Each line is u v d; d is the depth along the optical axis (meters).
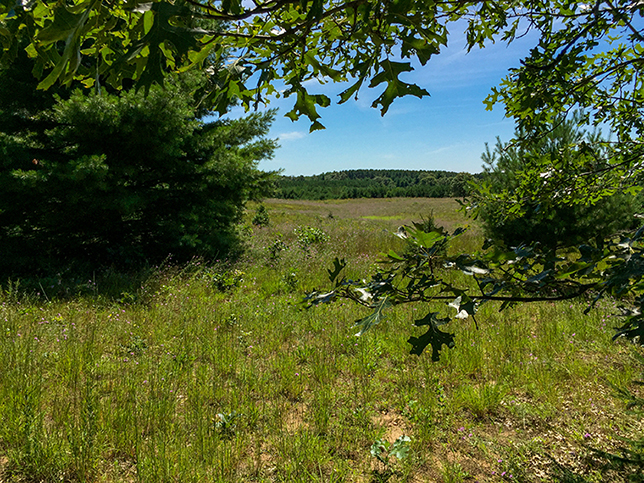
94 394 3.26
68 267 7.39
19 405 3.01
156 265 8.37
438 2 1.11
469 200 2.69
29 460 2.53
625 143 2.21
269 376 3.88
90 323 4.91
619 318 4.68
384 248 11.07
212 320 5.30
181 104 7.80
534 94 1.76
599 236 1.17
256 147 10.60
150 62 0.76
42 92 7.27
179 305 5.93
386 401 3.52
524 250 1.32
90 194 7.07
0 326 4.47
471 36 1.84
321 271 8.44
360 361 4.17
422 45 0.92
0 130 7.41
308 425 3.15
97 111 6.70
